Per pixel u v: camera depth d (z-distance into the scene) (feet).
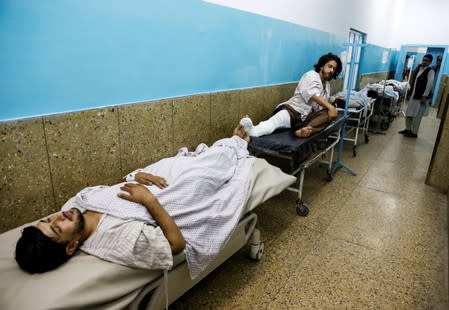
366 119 15.75
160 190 4.47
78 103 5.12
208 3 7.43
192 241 4.23
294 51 12.27
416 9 31.22
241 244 5.70
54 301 2.86
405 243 7.32
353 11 18.20
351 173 11.97
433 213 8.87
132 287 3.52
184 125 7.44
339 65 10.27
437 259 6.73
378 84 20.29
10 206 4.46
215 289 5.66
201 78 7.77
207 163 5.37
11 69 4.21
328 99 10.85
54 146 4.84
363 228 7.95
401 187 10.75
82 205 4.07
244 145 7.25
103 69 5.40
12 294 2.97
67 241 3.39
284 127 9.20
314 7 13.20
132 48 5.84
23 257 3.17
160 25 6.32
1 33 4.03
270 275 6.07
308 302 5.42
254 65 9.86
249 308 5.25
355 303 5.42
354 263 6.52
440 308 5.35
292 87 12.70
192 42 7.23
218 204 4.82
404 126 22.07
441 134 10.30
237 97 9.22
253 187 5.86
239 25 8.70
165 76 6.72
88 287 3.12
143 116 6.30
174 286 4.24
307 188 10.44
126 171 6.19
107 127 5.61
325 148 9.37
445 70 30.50
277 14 10.48
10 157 4.33
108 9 5.26
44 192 4.84
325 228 7.89
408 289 5.80
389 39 29.25
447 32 30.42
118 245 3.46
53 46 4.61
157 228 3.67
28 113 4.50
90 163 5.44
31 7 4.26
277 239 7.33
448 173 10.36
